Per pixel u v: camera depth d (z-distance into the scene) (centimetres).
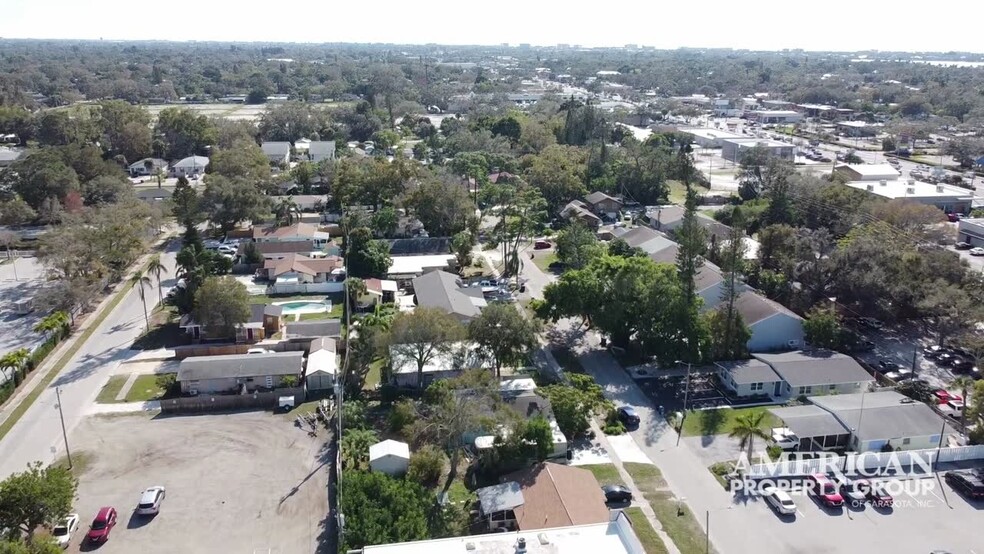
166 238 11681
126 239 9644
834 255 8288
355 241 9975
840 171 14300
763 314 7644
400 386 6731
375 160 14038
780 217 11212
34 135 18500
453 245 10662
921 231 10262
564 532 4022
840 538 4706
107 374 7088
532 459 5450
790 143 19612
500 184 13962
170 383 6800
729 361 7125
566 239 10250
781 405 6544
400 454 5394
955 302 7462
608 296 7431
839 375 6781
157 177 15800
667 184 15225
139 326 8256
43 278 9656
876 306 8069
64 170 12581
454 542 3941
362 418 6109
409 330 6488
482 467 5425
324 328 7988
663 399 6688
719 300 7869
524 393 6203
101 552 4578
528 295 9288
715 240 9744
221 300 7688
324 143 17950
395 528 4238
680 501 5106
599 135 17650
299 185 14538
